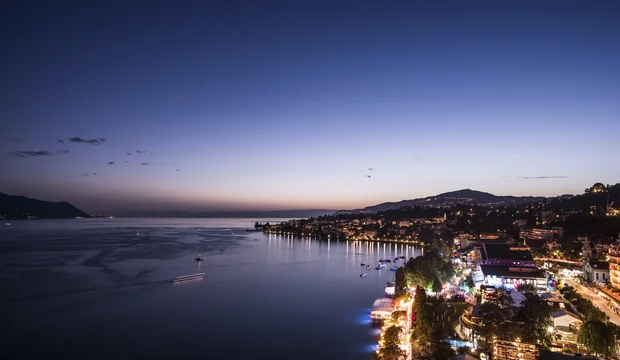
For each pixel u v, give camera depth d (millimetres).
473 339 119875
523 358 99312
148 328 162500
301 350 139500
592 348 100562
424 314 136375
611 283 188375
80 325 165250
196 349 140625
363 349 139875
